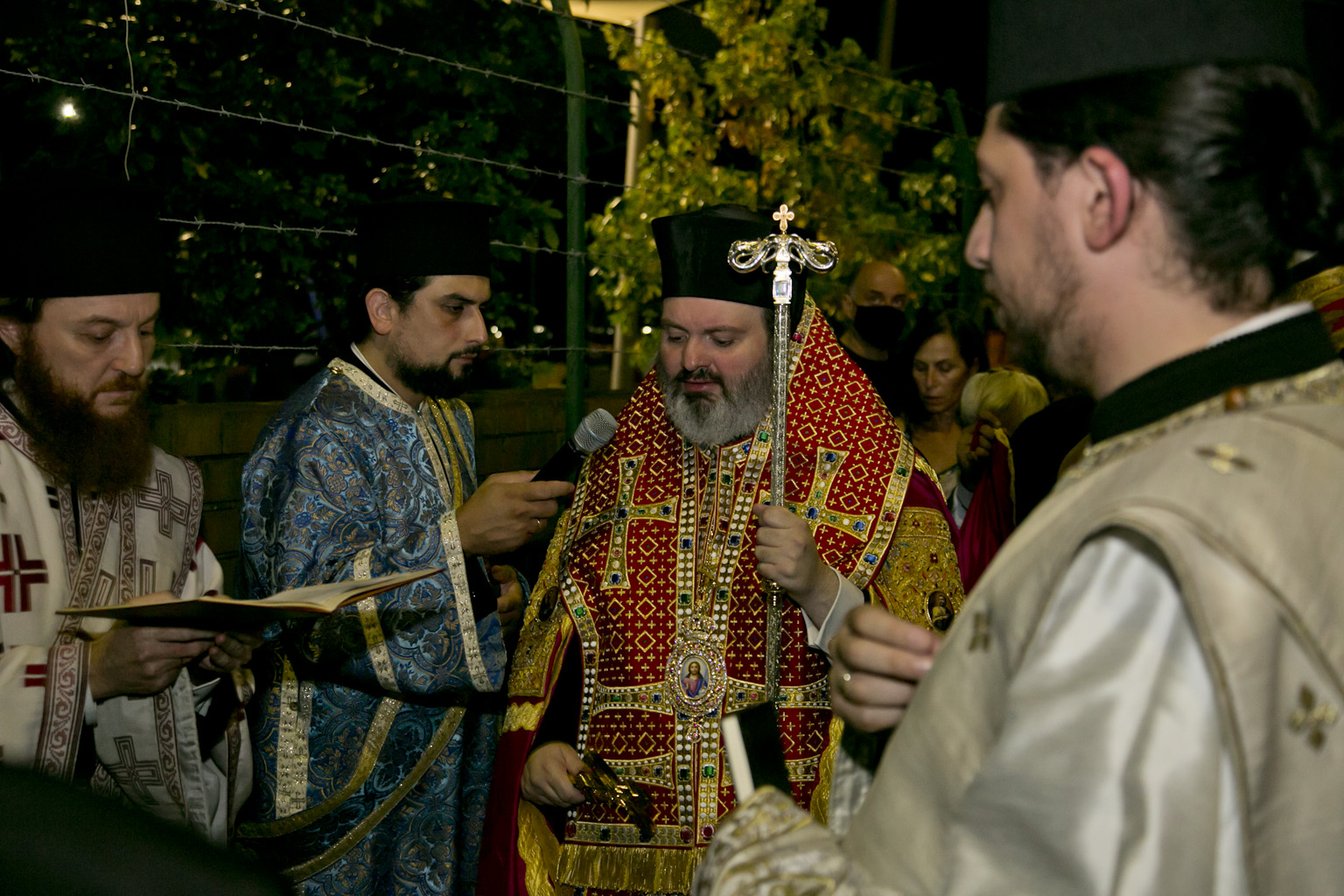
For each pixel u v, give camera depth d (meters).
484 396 3.90
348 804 2.19
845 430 2.07
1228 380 0.81
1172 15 0.81
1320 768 0.69
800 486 2.02
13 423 1.75
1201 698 0.71
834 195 5.16
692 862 1.89
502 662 2.22
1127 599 0.74
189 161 3.54
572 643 2.17
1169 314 0.83
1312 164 0.83
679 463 2.12
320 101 3.78
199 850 0.47
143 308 1.79
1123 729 0.72
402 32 4.12
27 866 0.45
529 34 4.21
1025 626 0.79
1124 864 0.69
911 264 5.31
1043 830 0.72
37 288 1.71
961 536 2.76
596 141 5.74
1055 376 0.91
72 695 1.62
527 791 2.00
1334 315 1.54
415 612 2.09
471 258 2.34
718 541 2.02
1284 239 0.83
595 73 4.55
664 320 2.04
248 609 1.48
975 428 3.03
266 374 4.23
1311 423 0.78
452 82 4.14
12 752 1.58
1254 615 0.70
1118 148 0.82
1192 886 0.69
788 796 0.98
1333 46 4.10
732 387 2.00
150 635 1.61
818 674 1.97
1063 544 0.78
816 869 0.85
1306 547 0.72
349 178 4.27
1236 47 0.81
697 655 1.96
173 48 3.70
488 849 2.06
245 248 3.62
